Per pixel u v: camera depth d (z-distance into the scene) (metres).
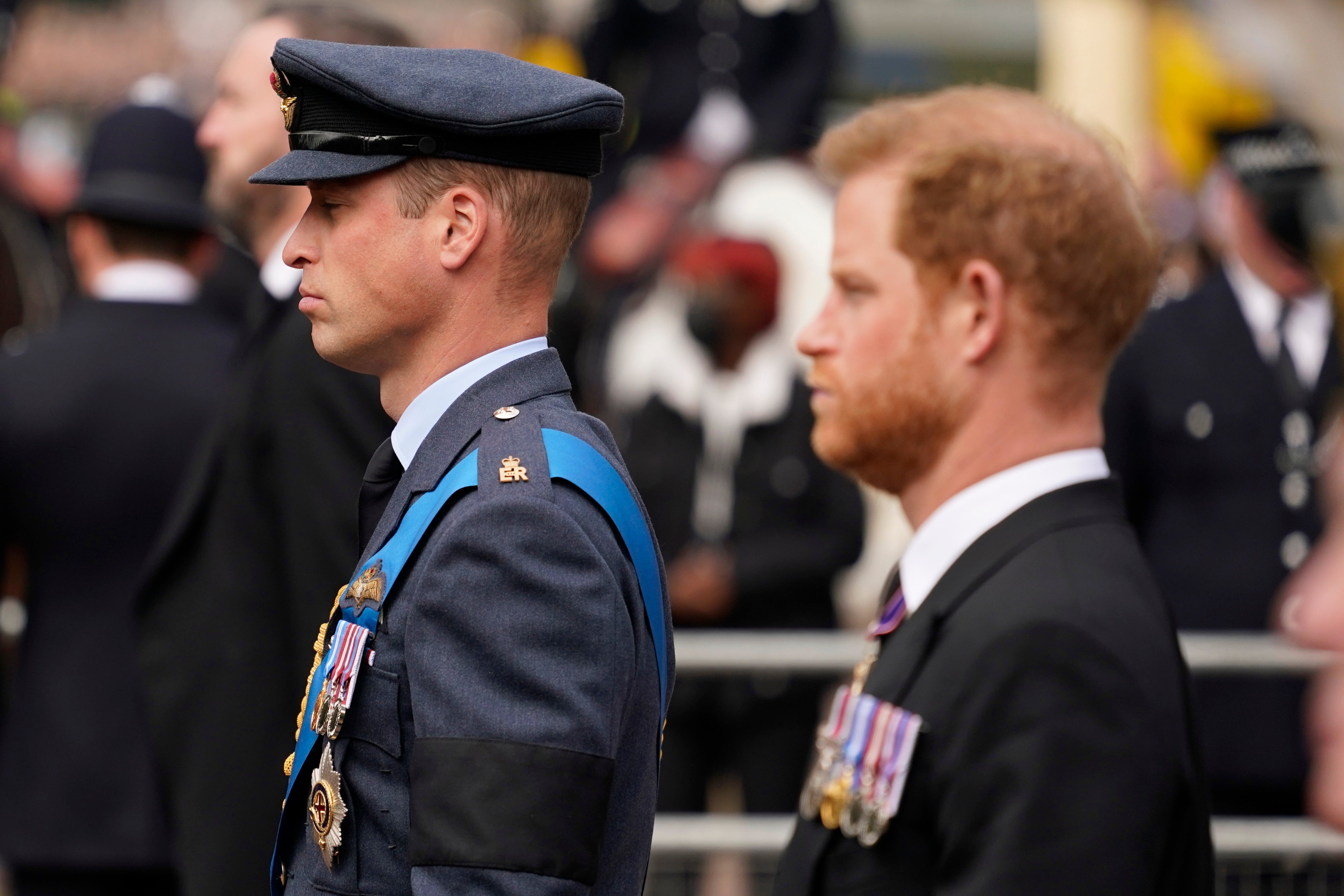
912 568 6.80
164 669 11.30
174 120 14.61
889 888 6.18
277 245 11.65
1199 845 6.08
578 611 5.83
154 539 13.51
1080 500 6.59
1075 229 6.55
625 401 19.78
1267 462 15.84
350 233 6.39
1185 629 15.84
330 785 6.09
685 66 29.27
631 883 6.29
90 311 13.84
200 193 14.57
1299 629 3.10
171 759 11.24
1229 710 15.59
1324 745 2.98
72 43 31.22
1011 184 6.60
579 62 30.20
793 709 16.94
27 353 13.69
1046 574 6.23
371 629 6.11
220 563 11.07
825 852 6.43
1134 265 6.65
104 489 13.38
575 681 5.79
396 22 12.46
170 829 12.23
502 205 6.39
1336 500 3.13
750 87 29.31
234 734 11.02
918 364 6.74
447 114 6.23
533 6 32.81
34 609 13.59
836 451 6.95
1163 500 16.22
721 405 18.16
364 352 6.52
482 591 5.82
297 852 6.44
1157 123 24.41
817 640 16.69
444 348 6.48
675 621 17.73
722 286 18.27
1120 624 6.02
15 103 24.84
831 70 29.77
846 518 17.88
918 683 6.28
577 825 5.66
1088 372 6.71
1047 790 5.76
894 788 6.16
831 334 6.96
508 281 6.48
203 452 11.38
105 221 14.18
